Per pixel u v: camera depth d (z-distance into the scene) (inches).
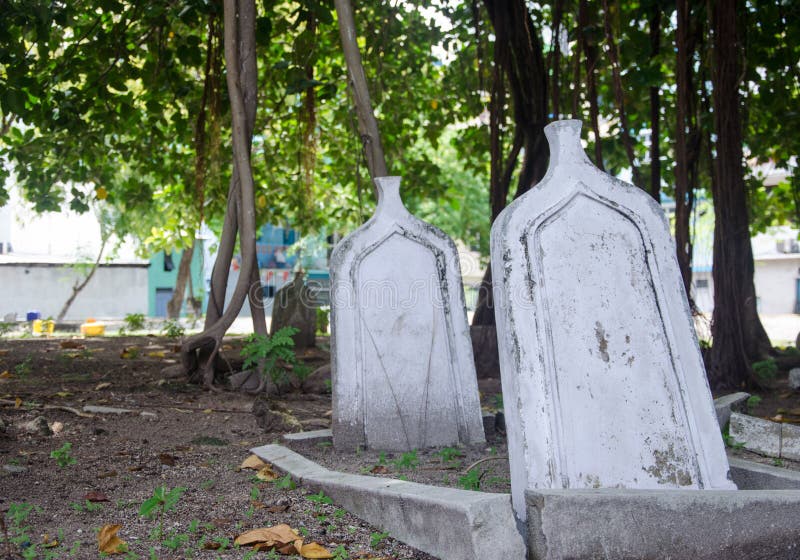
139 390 311.7
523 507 141.6
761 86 433.7
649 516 118.6
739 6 369.1
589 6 373.4
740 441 206.1
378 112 571.8
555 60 374.9
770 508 123.0
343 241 223.6
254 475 181.9
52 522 138.3
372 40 456.1
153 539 130.3
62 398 283.9
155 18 390.0
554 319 151.1
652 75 335.9
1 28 324.5
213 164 387.2
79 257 979.9
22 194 695.1
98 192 528.1
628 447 147.9
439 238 233.6
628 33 356.8
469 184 1005.2
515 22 406.9
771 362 360.5
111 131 430.3
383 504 141.3
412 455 206.2
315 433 228.2
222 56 379.6
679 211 321.7
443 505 123.1
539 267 153.3
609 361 151.6
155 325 853.2
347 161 593.6
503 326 152.0
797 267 1433.3
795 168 520.7
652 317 156.6
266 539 128.6
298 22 364.2
